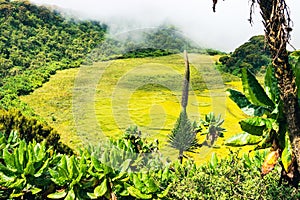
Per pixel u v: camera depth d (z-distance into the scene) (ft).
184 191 14.70
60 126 51.21
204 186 14.93
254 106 13.46
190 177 15.55
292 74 12.04
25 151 13.65
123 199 14.10
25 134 29.76
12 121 29.35
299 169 12.38
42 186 13.82
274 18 11.27
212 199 14.57
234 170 16.05
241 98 13.62
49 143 30.12
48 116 58.59
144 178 13.99
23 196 13.66
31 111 61.87
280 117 12.77
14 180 13.35
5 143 16.35
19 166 13.51
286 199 14.28
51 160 14.39
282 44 11.19
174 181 15.06
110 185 13.75
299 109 12.18
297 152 12.23
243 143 13.20
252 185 15.03
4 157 13.44
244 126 12.67
